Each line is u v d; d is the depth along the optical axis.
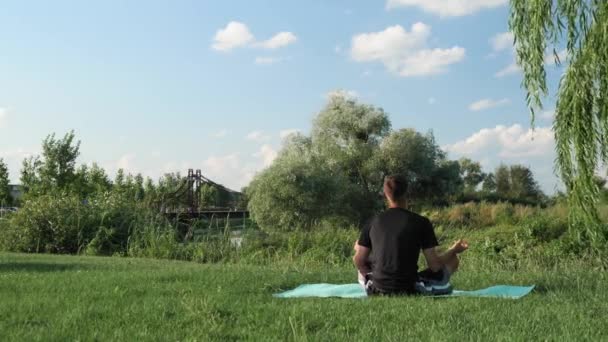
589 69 9.42
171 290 7.46
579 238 10.47
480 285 8.41
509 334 4.75
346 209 43.03
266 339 4.64
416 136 49.22
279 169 40.06
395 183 7.36
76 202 20.69
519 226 16.45
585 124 9.55
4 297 6.80
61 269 11.08
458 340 4.61
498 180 83.19
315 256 16.14
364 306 6.11
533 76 9.96
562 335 4.73
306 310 5.84
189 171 44.56
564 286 7.87
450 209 44.12
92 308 5.94
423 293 7.10
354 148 48.78
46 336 4.73
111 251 19.11
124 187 37.72
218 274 9.17
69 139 32.56
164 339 4.70
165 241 18.45
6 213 21.45
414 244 7.14
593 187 9.65
